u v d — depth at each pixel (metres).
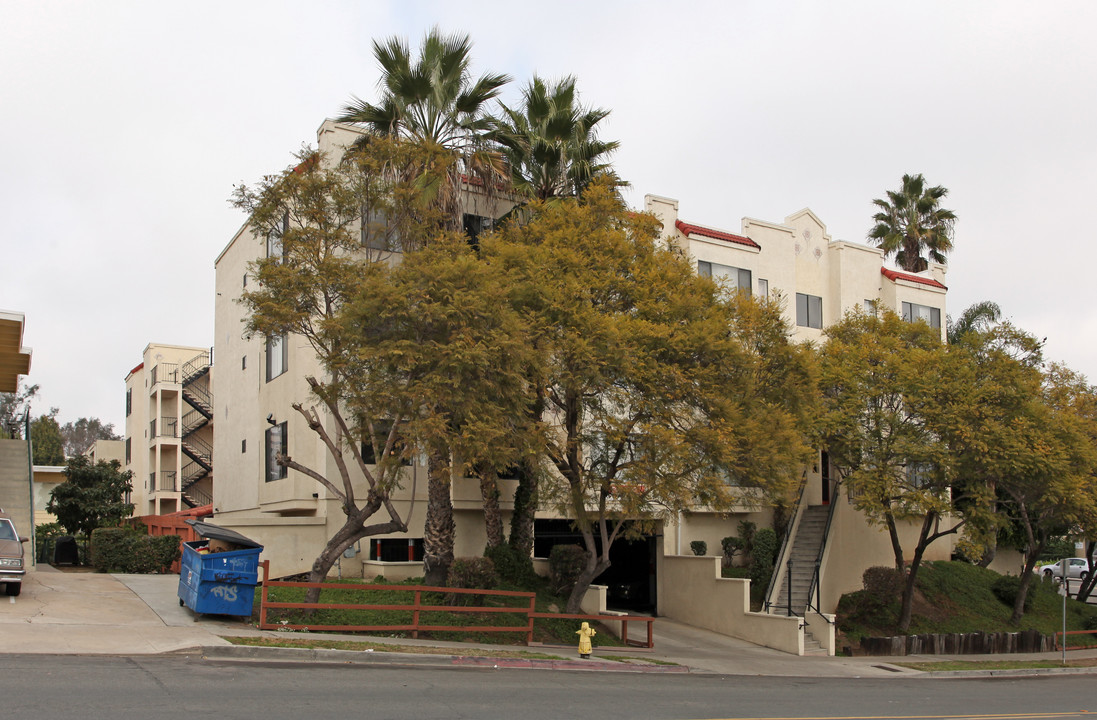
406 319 16.62
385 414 17.16
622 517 20.55
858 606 28.27
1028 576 31.38
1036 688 20.06
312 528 23.36
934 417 25.31
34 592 18.41
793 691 16.48
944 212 45.31
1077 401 31.25
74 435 109.50
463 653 16.58
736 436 19.73
